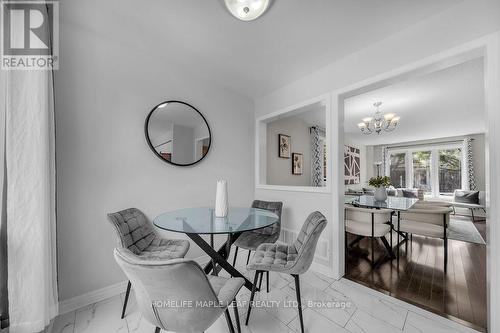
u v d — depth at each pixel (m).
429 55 1.47
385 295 1.73
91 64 1.64
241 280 1.21
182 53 1.94
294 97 2.46
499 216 1.20
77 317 1.45
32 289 1.14
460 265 2.31
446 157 6.11
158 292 0.83
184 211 1.84
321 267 2.13
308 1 1.34
